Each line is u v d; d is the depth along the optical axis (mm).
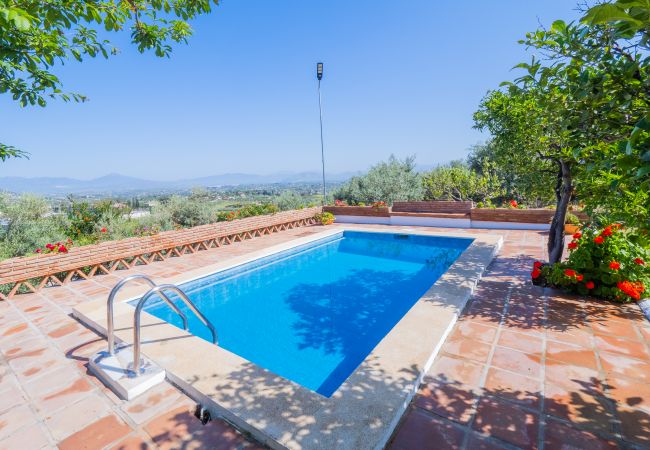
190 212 14164
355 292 6730
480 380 2971
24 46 3111
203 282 7074
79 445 2375
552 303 4602
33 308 5320
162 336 3873
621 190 2691
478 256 6961
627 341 3500
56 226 10086
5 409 2805
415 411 2615
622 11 1035
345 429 2312
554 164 5793
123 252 7562
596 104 2158
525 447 2215
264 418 2438
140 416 2658
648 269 4504
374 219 13305
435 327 3824
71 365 3477
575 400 2646
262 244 10195
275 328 5254
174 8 3861
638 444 2199
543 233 9719
